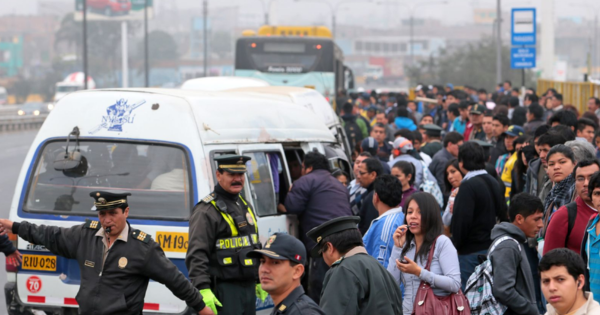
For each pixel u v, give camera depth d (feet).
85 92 39.14
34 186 37.99
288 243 23.89
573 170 32.81
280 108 45.88
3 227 31.65
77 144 38.14
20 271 37.37
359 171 47.06
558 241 31.42
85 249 30.50
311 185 43.70
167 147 37.22
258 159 41.83
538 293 36.63
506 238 32.35
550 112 93.86
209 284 33.24
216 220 33.86
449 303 31.73
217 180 35.50
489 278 32.24
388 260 36.29
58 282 36.81
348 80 188.24
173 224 36.40
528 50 156.46
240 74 131.13
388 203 37.37
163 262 30.14
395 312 26.94
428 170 56.39
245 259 34.37
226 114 39.86
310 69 129.90
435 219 32.24
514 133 54.90
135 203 37.11
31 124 248.93
